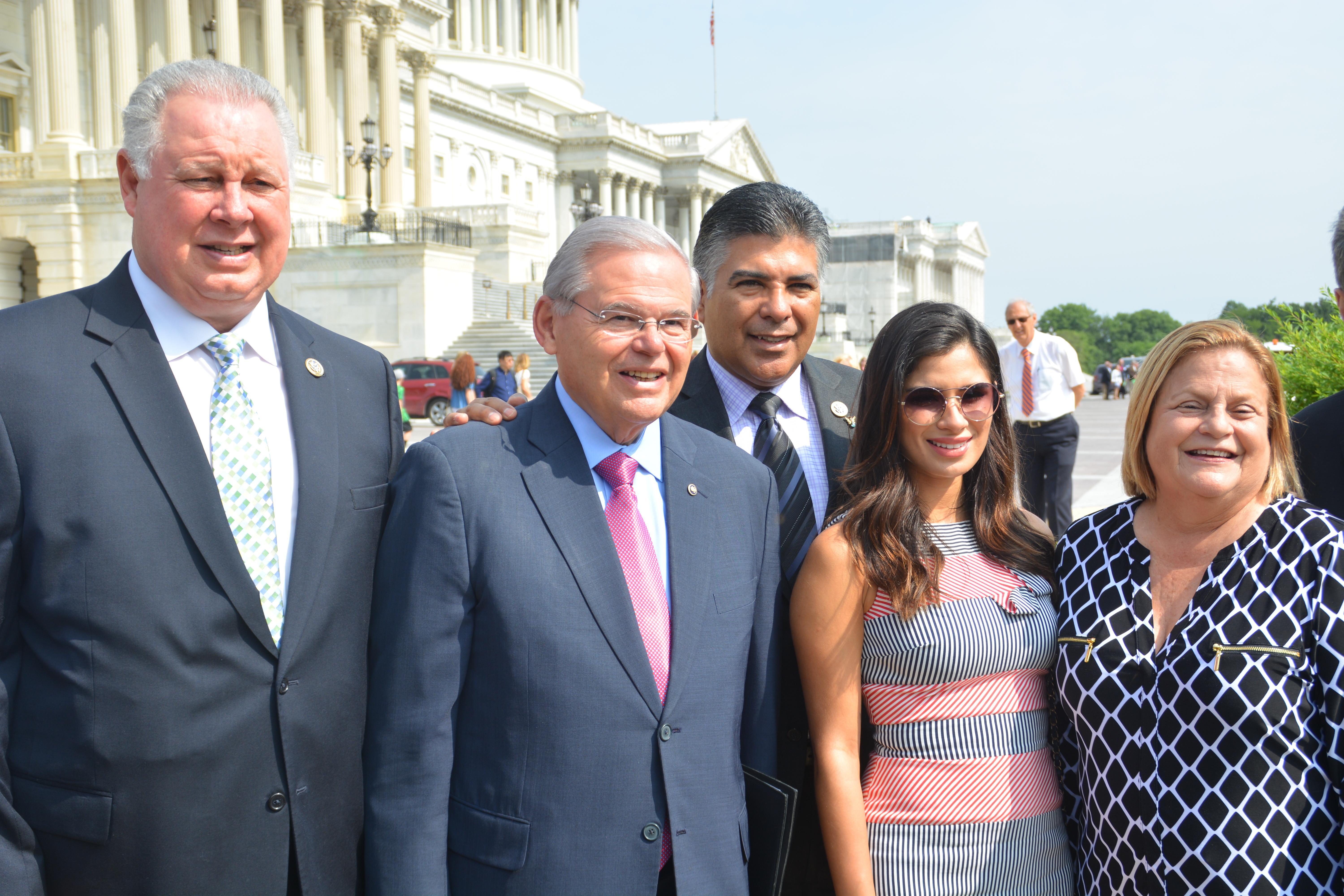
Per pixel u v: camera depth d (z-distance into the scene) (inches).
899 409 136.6
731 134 3508.9
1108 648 130.1
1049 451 487.5
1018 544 142.3
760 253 154.3
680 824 119.3
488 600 118.6
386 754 118.6
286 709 121.3
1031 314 480.4
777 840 127.8
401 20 2052.2
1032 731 137.6
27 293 1577.3
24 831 109.7
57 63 1478.8
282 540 126.3
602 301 120.2
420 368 1239.5
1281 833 114.7
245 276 123.6
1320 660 116.8
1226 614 122.0
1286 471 131.6
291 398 130.5
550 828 116.2
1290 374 326.0
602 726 117.4
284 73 1791.3
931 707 135.1
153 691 113.9
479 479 121.3
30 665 115.6
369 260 1391.5
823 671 136.4
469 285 1488.7
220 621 118.5
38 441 114.6
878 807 136.7
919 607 133.6
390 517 125.4
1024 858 133.0
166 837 114.1
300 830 122.3
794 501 157.6
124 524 115.3
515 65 3442.4
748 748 137.7
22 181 1454.2
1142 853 123.3
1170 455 126.6
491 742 118.8
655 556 129.0
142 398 120.0
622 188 3100.4
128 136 122.9
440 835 116.3
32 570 114.2
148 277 125.6
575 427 129.0
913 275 4121.6
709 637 126.5
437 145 2546.8
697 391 164.2
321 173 1722.4
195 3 1872.5
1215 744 118.5
